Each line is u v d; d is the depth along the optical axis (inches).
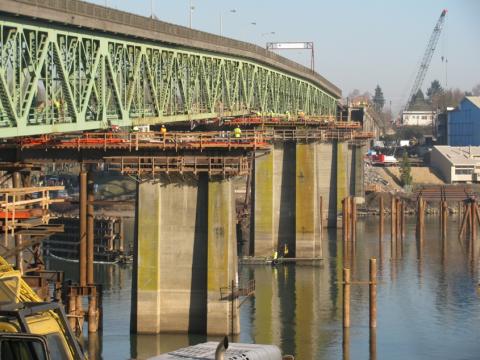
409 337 3996.1
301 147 6584.6
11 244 3634.4
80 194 3912.4
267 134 6023.6
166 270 3909.9
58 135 3988.7
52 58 3412.9
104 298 4729.3
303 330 4111.7
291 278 5689.0
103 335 3846.0
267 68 7037.4
